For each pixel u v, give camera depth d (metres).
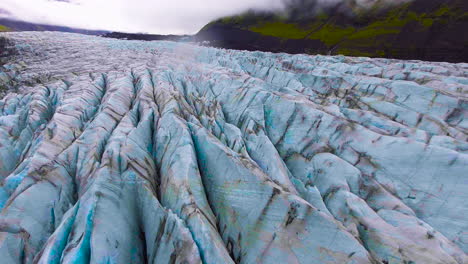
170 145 17.16
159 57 48.59
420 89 24.45
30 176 14.07
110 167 13.87
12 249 11.05
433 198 14.14
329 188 15.45
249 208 12.62
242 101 24.30
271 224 11.72
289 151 19.28
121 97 25.05
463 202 13.35
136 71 34.66
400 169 15.65
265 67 40.56
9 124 21.67
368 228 12.26
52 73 38.75
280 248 11.07
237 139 18.00
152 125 20.77
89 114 24.17
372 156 16.70
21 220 12.12
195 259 9.94
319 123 19.38
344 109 22.64
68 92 28.17
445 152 14.81
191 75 36.41
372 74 35.78
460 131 18.92
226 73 32.34
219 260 10.12
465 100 21.64
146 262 11.86
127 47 62.56
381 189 14.70
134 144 16.62
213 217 13.21
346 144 17.88
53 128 19.42
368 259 10.05
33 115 23.00
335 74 34.56
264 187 12.67
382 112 23.28
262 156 17.05
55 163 15.57
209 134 17.27
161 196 14.34
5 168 18.19
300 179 17.12
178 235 10.81
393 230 11.98
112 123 20.59
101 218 11.32
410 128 18.98
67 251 10.30
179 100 23.64
